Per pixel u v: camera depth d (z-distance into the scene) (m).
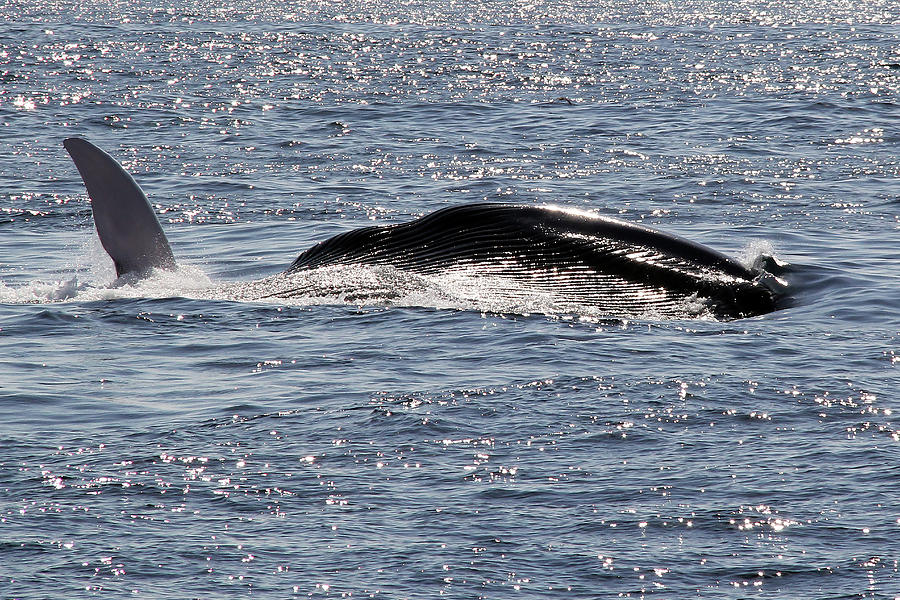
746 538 27.02
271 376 41.88
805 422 35.44
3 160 119.00
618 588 24.86
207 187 105.50
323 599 24.39
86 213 91.94
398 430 34.81
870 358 44.19
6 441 34.38
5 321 51.03
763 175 112.06
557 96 185.75
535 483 30.53
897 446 32.94
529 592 24.73
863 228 83.62
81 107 164.62
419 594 24.59
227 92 187.75
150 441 34.22
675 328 49.53
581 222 57.53
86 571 25.56
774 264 61.72
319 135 143.12
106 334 48.84
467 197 101.56
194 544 26.94
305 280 57.16
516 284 55.41
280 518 28.39
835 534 27.11
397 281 56.12
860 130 146.00
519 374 41.25
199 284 58.72
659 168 117.06
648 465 31.75
